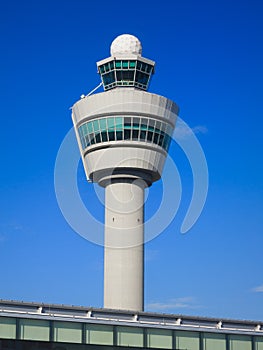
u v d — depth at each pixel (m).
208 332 68.31
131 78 102.38
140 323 64.50
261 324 72.50
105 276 98.00
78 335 61.00
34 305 60.09
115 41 105.75
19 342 57.94
